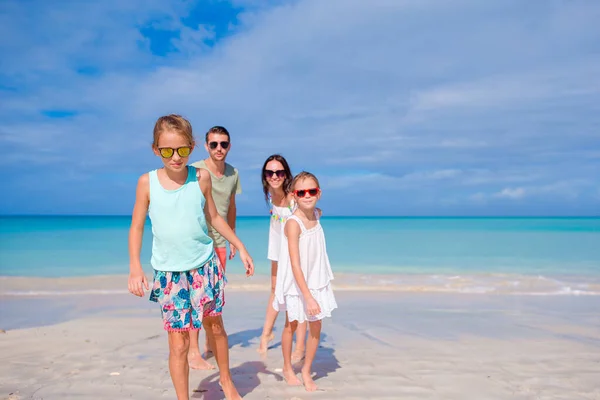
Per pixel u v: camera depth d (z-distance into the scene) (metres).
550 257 14.22
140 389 3.58
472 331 5.43
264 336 4.73
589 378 3.82
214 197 4.60
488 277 10.02
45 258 13.85
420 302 7.30
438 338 5.12
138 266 2.88
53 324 5.81
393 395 3.44
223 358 3.28
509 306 6.98
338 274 10.60
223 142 4.49
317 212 3.85
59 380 3.77
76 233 27.73
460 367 4.11
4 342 4.93
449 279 9.76
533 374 3.92
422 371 4.00
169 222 2.89
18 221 60.06
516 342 4.95
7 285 8.84
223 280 3.17
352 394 3.47
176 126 2.81
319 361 4.32
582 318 6.12
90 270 11.29
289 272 3.70
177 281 2.88
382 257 14.43
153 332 5.36
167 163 2.85
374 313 6.46
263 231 28.03
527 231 31.97
